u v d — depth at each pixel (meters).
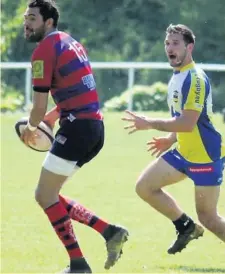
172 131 25.73
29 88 72.06
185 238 27.42
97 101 24.67
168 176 26.97
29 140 25.16
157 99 77.44
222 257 28.61
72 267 24.30
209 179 26.53
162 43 113.56
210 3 112.25
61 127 24.33
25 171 45.94
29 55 114.12
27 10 24.39
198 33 112.25
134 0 116.81
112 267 26.58
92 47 116.25
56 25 24.62
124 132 61.00
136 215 35.19
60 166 24.16
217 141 26.55
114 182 42.88
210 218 26.78
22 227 32.69
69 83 24.14
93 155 24.78
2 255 28.14
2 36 111.56
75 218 24.83
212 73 100.62
